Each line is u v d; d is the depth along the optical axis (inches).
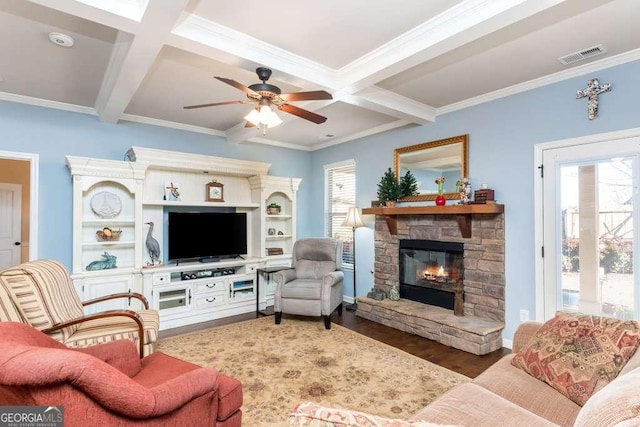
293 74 111.7
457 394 61.6
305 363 120.3
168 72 122.6
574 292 120.9
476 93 142.7
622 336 63.4
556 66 117.3
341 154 222.1
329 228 234.5
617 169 111.3
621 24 91.4
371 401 95.7
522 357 73.6
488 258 143.0
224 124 189.0
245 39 98.8
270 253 212.7
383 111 148.9
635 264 107.8
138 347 99.2
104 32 96.8
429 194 166.6
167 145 184.5
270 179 207.5
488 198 137.8
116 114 150.0
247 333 152.3
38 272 94.4
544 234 128.0
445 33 90.4
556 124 124.7
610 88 112.0
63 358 43.0
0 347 44.7
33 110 148.2
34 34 97.8
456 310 148.5
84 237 160.6
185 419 57.0
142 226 166.1
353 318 177.9
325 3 84.3
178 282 168.2
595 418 31.4
